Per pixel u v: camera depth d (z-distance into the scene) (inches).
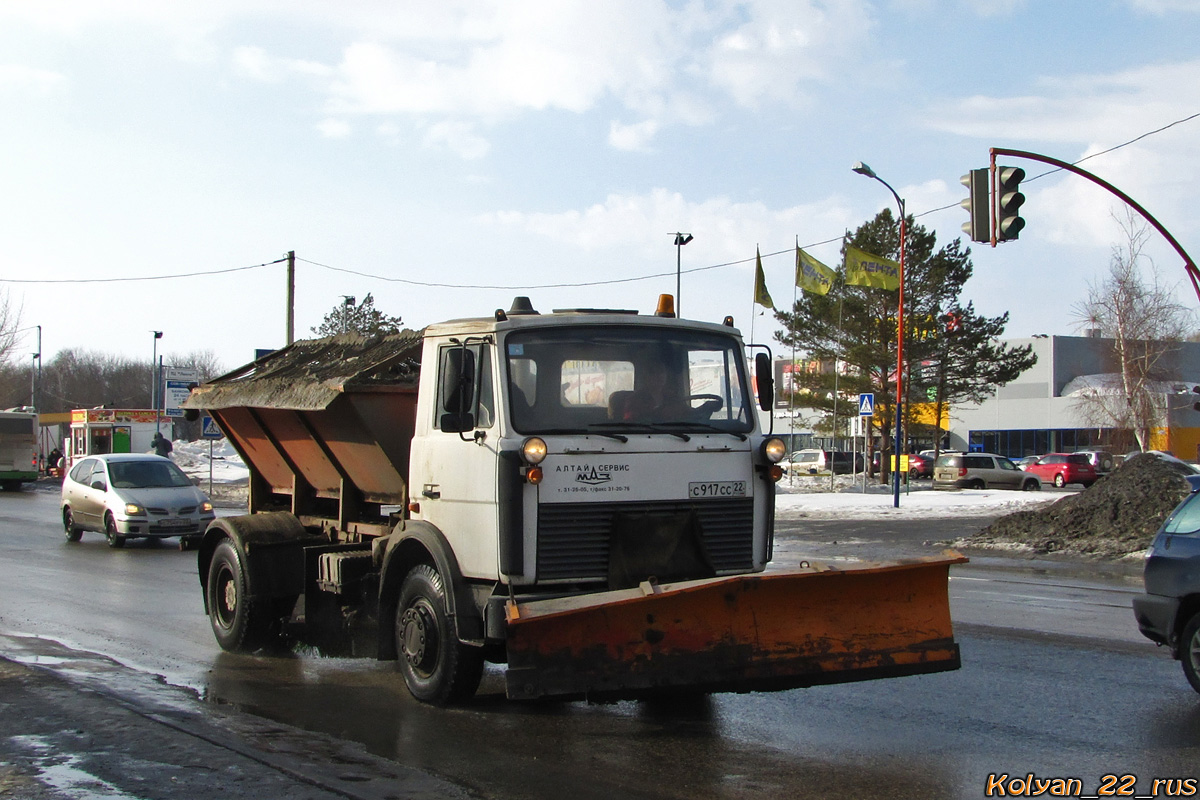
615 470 253.0
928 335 1748.3
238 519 365.7
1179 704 271.6
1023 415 2615.7
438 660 269.0
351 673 327.6
